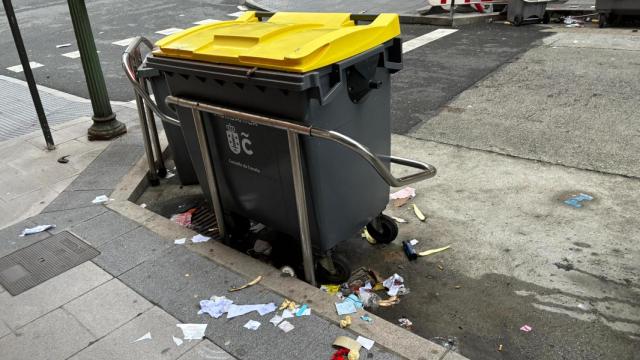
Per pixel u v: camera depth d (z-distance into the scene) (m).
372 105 3.32
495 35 10.28
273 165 3.28
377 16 3.36
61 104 7.69
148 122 5.29
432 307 3.38
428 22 11.71
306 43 2.88
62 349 2.95
